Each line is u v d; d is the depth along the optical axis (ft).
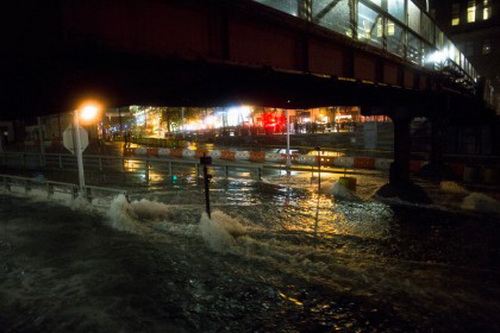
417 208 44.50
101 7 13.41
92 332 18.49
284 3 27.73
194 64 17.79
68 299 21.93
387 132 130.82
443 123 69.82
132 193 53.11
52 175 71.00
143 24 15.07
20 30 11.44
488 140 116.78
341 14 35.42
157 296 22.21
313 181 65.16
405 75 45.73
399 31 46.93
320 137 144.56
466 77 93.56
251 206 45.39
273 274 25.38
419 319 19.79
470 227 36.68
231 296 22.25
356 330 18.79
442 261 28.02
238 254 28.89
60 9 11.99
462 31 209.46
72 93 18.26
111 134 293.64
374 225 37.42
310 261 27.55
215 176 70.95
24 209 43.68
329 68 29.25
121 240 32.22
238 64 19.49
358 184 62.34
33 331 18.61
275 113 204.44
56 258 28.25
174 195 51.96
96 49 13.08
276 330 18.75
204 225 32.73
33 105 20.02
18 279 24.73
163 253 29.09
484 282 24.35
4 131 194.90
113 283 23.90
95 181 63.26
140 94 21.95
